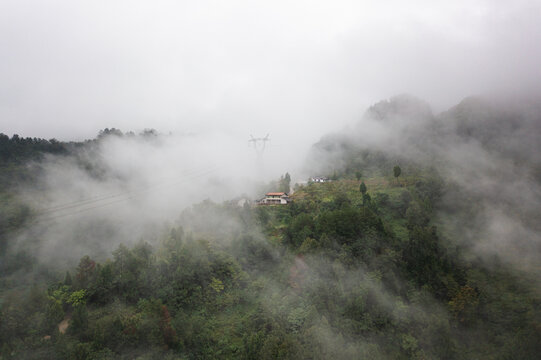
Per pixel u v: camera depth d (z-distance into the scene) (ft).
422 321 153.58
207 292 175.52
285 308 161.79
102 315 150.51
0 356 119.34
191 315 163.22
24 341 128.16
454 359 145.38
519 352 137.59
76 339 132.26
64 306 154.51
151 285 165.58
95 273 168.04
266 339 139.13
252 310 171.53
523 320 165.37
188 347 145.07
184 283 172.14
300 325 149.28
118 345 132.26
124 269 170.30
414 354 142.72
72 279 171.94
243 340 150.61
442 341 147.02
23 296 169.78
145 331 138.31
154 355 131.44
